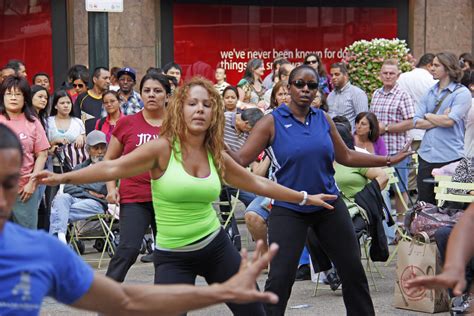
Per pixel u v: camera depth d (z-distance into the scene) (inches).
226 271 208.5
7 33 555.5
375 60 492.7
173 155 204.8
